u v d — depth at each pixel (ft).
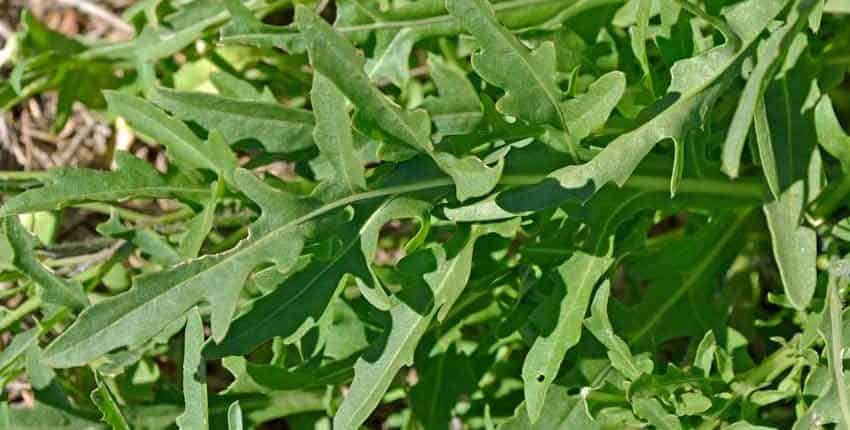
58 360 1.49
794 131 1.58
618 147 1.52
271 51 1.92
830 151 1.62
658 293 1.68
